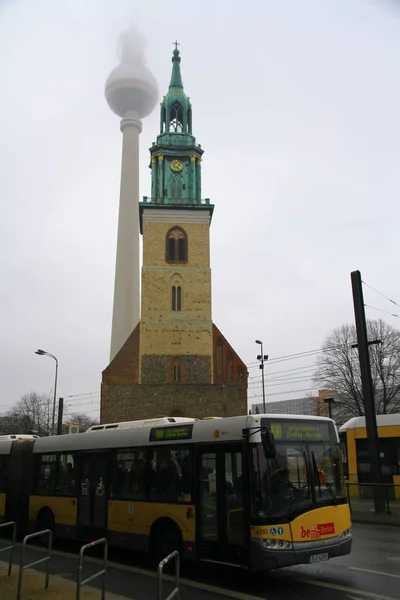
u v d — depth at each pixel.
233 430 11.00
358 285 23.17
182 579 11.04
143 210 55.62
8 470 17.58
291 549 9.96
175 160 57.97
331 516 10.70
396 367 51.53
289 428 10.98
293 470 10.66
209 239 55.62
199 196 57.62
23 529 16.42
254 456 10.39
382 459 25.31
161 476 12.39
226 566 12.23
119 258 77.81
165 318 52.94
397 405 53.84
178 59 63.12
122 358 51.62
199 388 50.75
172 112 60.84
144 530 12.45
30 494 16.39
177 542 11.73
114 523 13.28
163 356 51.91
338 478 11.33
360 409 52.28
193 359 52.12
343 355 53.88
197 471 11.56
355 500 21.83
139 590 10.05
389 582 10.51
